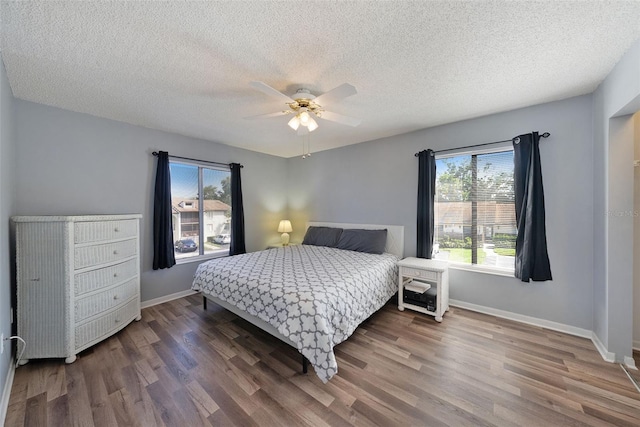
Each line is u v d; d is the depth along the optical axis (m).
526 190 2.48
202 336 2.38
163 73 1.88
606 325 1.97
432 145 3.17
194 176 3.73
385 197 3.64
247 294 2.20
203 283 2.71
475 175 2.94
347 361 1.96
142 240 3.10
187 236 3.65
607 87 1.93
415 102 2.41
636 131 2.04
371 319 2.70
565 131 2.35
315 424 1.40
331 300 1.93
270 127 3.16
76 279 2.04
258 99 2.33
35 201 2.38
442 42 1.54
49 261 1.96
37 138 2.39
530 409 1.48
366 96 2.28
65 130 2.55
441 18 1.34
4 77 1.79
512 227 2.71
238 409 1.51
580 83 2.06
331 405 1.53
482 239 2.91
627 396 1.57
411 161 3.38
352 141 3.86
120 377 1.80
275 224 4.86
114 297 2.37
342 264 2.78
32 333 1.93
